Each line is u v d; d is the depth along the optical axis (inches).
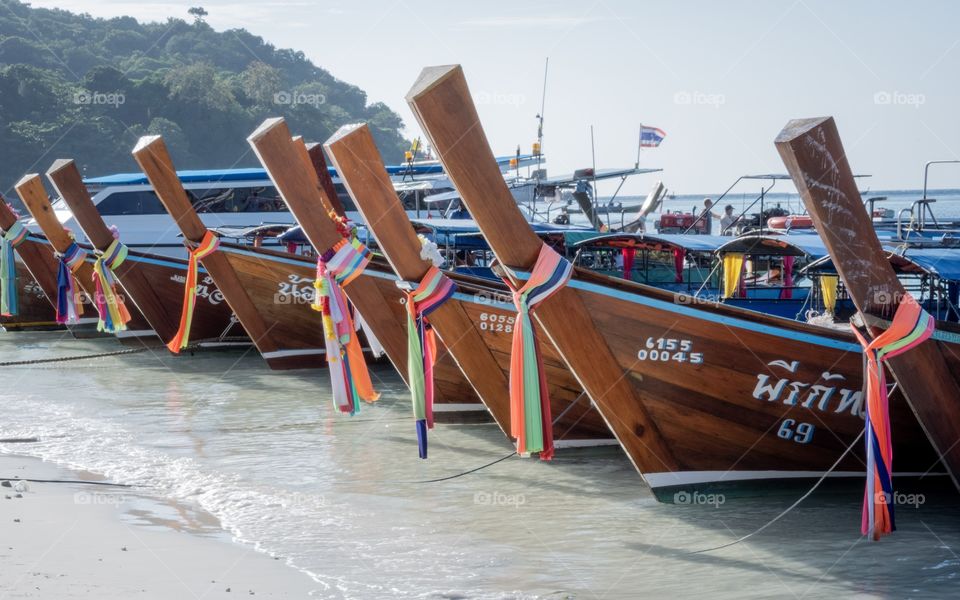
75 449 440.8
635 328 319.3
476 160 297.6
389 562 282.7
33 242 834.8
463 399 483.8
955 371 298.5
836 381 331.3
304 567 276.7
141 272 730.2
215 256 618.5
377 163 366.3
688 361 323.9
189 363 726.5
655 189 970.1
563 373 404.8
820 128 266.4
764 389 329.7
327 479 385.7
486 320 392.2
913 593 258.5
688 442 335.0
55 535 303.6
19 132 4143.7
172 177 597.3
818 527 317.1
